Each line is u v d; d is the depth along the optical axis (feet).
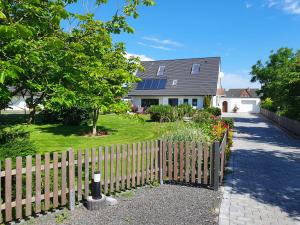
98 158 22.25
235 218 19.53
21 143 20.63
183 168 26.78
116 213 19.88
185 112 92.43
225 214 20.08
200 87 138.31
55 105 20.75
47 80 20.03
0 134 21.44
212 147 25.44
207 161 25.89
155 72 154.30
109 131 67.05
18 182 18.04
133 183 25.14
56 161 19.93
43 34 20.08
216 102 143.95
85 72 22.68
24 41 16.44
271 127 91.61
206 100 130.00
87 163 21.62
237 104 220.02
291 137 65.92
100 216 19.35
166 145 27.27
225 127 45.91
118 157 23.77
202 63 148.36
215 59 147.95
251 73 127.34
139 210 20.42
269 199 23.43
